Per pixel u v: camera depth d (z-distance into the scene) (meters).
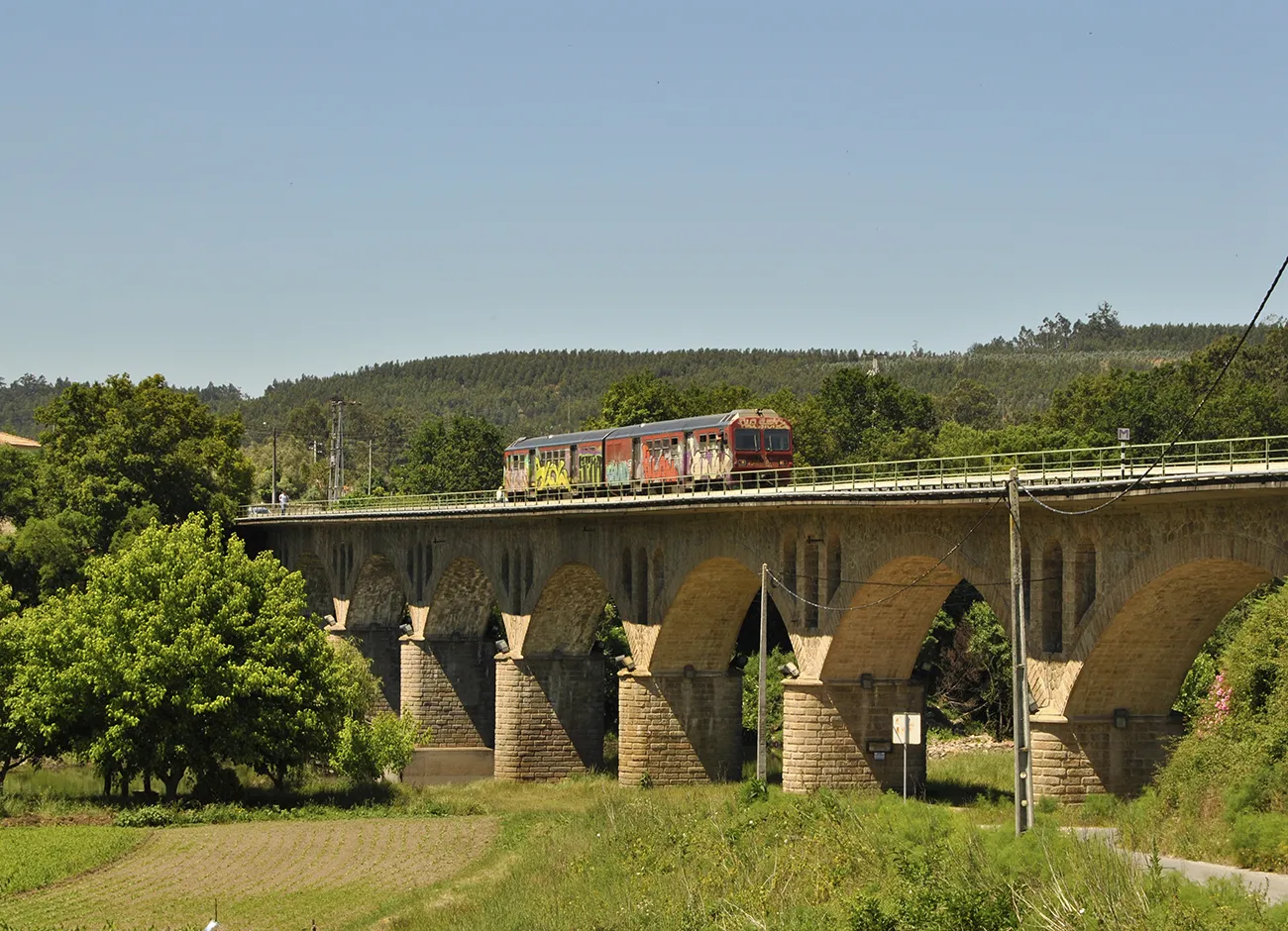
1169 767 47.62
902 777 64.19
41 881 53.50
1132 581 47.09
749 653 114.44
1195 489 41.41
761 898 39.50
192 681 72.56
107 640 72.88
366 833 64.38
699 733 75.38
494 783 83.31
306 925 46.97
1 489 121.94
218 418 131.25
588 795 75.88
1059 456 104.94
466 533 92.31
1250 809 41.38
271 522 117.19
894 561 57.78
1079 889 32.12
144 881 54.09
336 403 129.50
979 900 33.56
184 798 74.19
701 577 71.06
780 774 79.31
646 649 75.00
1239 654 46.81
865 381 144.75
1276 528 41.84
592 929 40.38
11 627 78.38
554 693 86.06
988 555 53.12
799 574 63.66
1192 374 128.25
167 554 74.94
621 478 87.81
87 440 118.31
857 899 36.06
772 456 78.06
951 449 117.00
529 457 98.75
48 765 90.00
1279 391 123.88
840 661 63.16
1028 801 39.47
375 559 105.50
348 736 76.25
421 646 97.88
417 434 186.62
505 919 43.38
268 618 75.94
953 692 101.81
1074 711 50.19
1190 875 36.31
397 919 46.22
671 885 43.22
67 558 106.50
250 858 58.47
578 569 82.06
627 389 142.12
